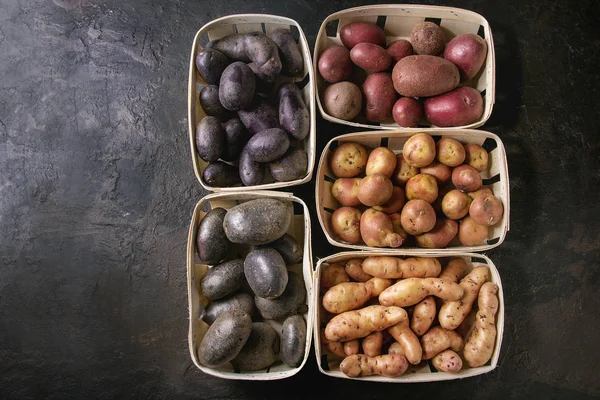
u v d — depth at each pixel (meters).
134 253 1.44
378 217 1.19
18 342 1.42
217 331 1.15
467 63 1.24
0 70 1.49
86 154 1.47
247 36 1.23
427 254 1.23
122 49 1.48
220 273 1.23
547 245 1.41
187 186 1.45
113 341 1.42
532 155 1.43
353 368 1.18
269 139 1.18
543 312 1.40
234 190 1.23
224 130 1.25
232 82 1.18
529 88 1.45
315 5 1.47
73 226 1.45
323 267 1.27
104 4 1.49
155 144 1.46
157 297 1.42
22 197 1.46
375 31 1.29
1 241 1.45
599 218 1.42
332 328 1.19
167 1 1.49
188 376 1.39
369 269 1.23
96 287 1.43
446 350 1.21
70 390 1.40
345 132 1.43
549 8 1.47
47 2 1.49
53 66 1.49
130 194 1.45
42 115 1.48
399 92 1.25
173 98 1.48
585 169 1.43
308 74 1.34
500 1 1.47
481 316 1.21
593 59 1.46
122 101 1.48
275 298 1.22
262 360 1.21
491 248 1.31
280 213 1.17
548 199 1.42
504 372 1.38
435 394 1.37
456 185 1.24
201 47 1.35
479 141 1.27
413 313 1.23
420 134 1.21
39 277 1.44
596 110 1.45
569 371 1.38
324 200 1.30
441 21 1.32
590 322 1.40
